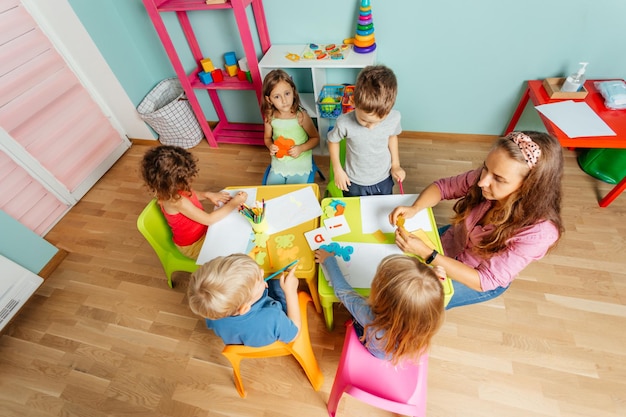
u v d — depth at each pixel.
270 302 1.09
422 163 2.32
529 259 1.01
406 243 1.12
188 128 2.63
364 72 1.31
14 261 1.84
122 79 2.44
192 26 2.24
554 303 1.59
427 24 1.93
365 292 1.07
